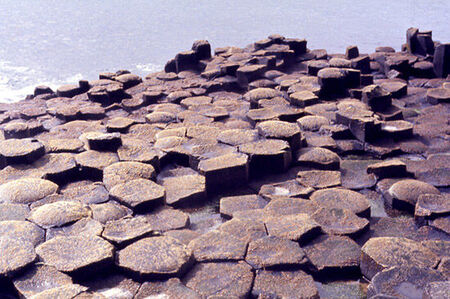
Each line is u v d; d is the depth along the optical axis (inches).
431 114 298.4
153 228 201.0
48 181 223.0
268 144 245.0
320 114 293.1
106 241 183.8
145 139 271.6
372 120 263.0
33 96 374.0
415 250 178.9
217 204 224.2
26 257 175.8
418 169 237.5
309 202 209.9
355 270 182.2
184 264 177.5
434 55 378.0
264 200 218.5
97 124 297.7
